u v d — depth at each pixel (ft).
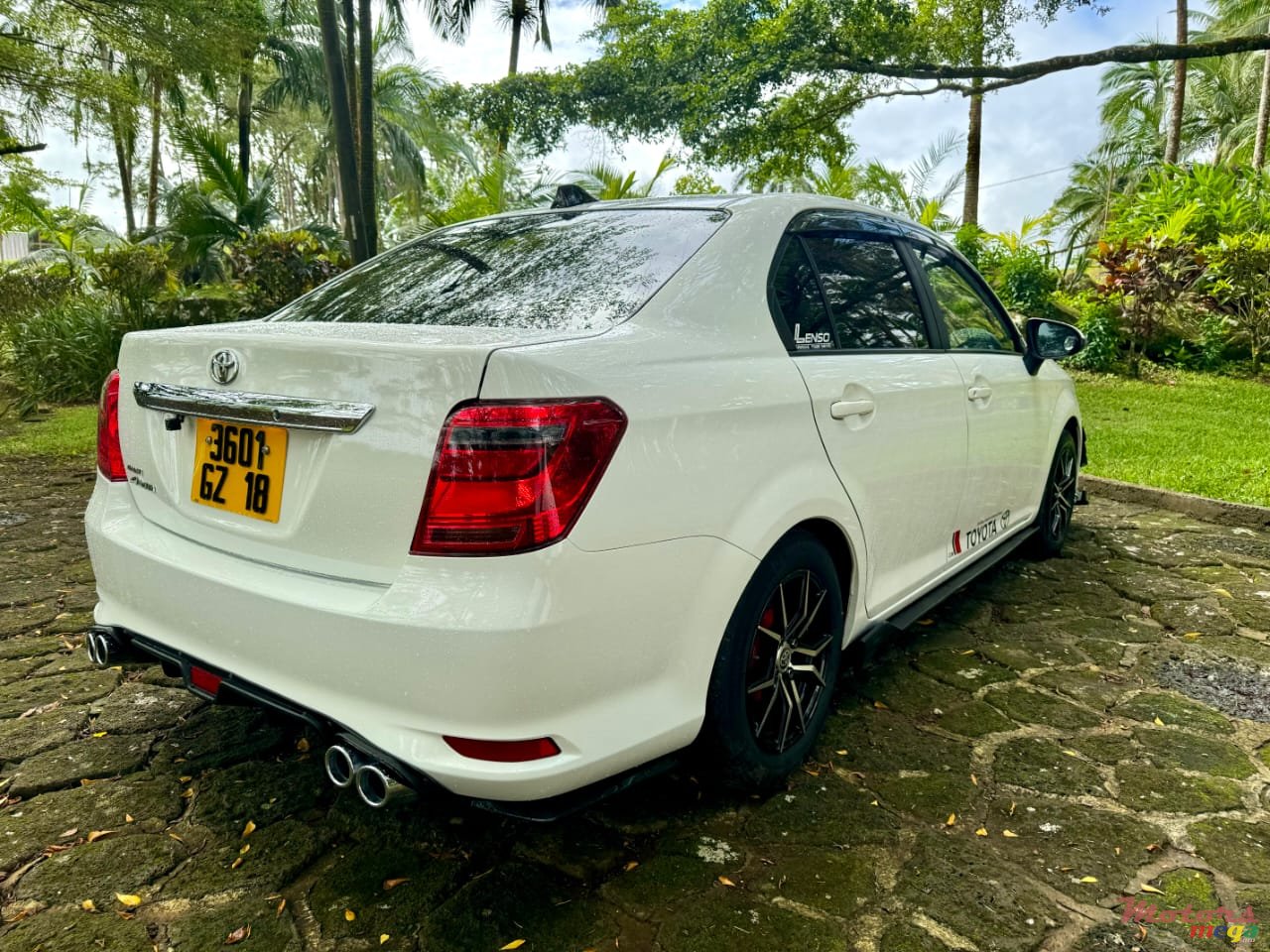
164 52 34.24
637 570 5.57
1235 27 88.07
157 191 85.30
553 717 5.28
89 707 8.84
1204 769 7.79
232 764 7.84
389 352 5.36
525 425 5.11
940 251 10.64
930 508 9.11
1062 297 43.32
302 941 5.74
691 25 39.63
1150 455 21.15
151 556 6.59
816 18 35.58
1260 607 11.70
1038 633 10.91
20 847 6.63
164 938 5.76
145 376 6.91
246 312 36.86
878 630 8.48
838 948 5.63
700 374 6.22
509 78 42.70
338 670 5.48
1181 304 37.73
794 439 6.84
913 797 7.33
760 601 6.61
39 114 34.17
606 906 6.04
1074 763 7.88
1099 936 5.75
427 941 5.72
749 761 6.84
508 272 7.37
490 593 5.09
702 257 7.04
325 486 5.62
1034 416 11.96
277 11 68.49
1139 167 79.51
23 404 30.76
